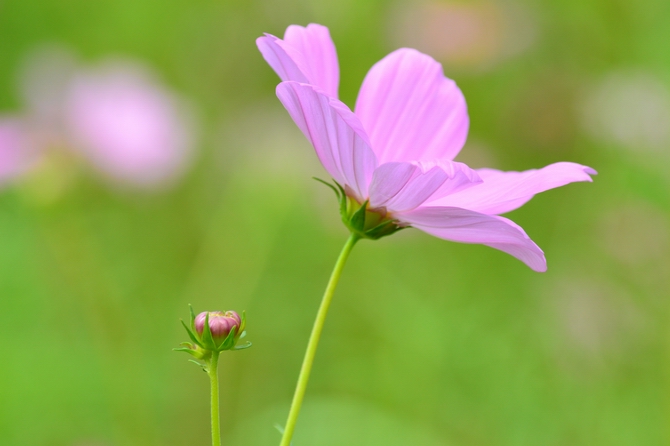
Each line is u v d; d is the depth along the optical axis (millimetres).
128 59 1122
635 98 1044
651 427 907
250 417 973
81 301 940
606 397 931
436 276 1132
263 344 1038
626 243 957
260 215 1019
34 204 937
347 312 1075
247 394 992
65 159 935
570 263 1023
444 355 1004
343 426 914
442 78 638
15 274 1077
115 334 915
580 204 1135
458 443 946
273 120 1135
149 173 974
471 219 596
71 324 1058
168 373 1001
